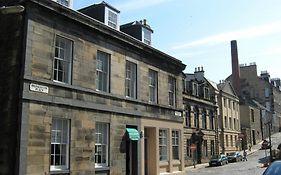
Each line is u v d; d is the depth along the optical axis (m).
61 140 17.28
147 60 24.59
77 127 18.03
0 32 16.72
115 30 21.06
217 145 54.62
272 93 98.94
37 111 15.97
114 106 20.75
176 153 27.44
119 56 21.73
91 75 19.38
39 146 15.85
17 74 15.77
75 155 17.73
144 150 24.48
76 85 18.27
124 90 21.91
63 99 17.31
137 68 23.39
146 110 23.89
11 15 16.55
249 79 97.00
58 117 17.02
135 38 24.92
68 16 17.88
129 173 22.06
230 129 64.44
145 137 24.88
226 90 65.00
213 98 55.97
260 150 69.00
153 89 25.47
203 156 49.62
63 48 18.09
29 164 15.30
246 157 55.84
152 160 24.56
